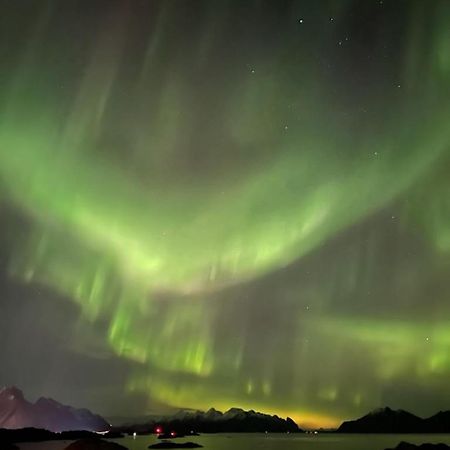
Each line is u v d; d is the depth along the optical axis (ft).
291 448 234.99
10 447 178.60
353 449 230.27
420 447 135.33
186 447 221.46
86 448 111.55
